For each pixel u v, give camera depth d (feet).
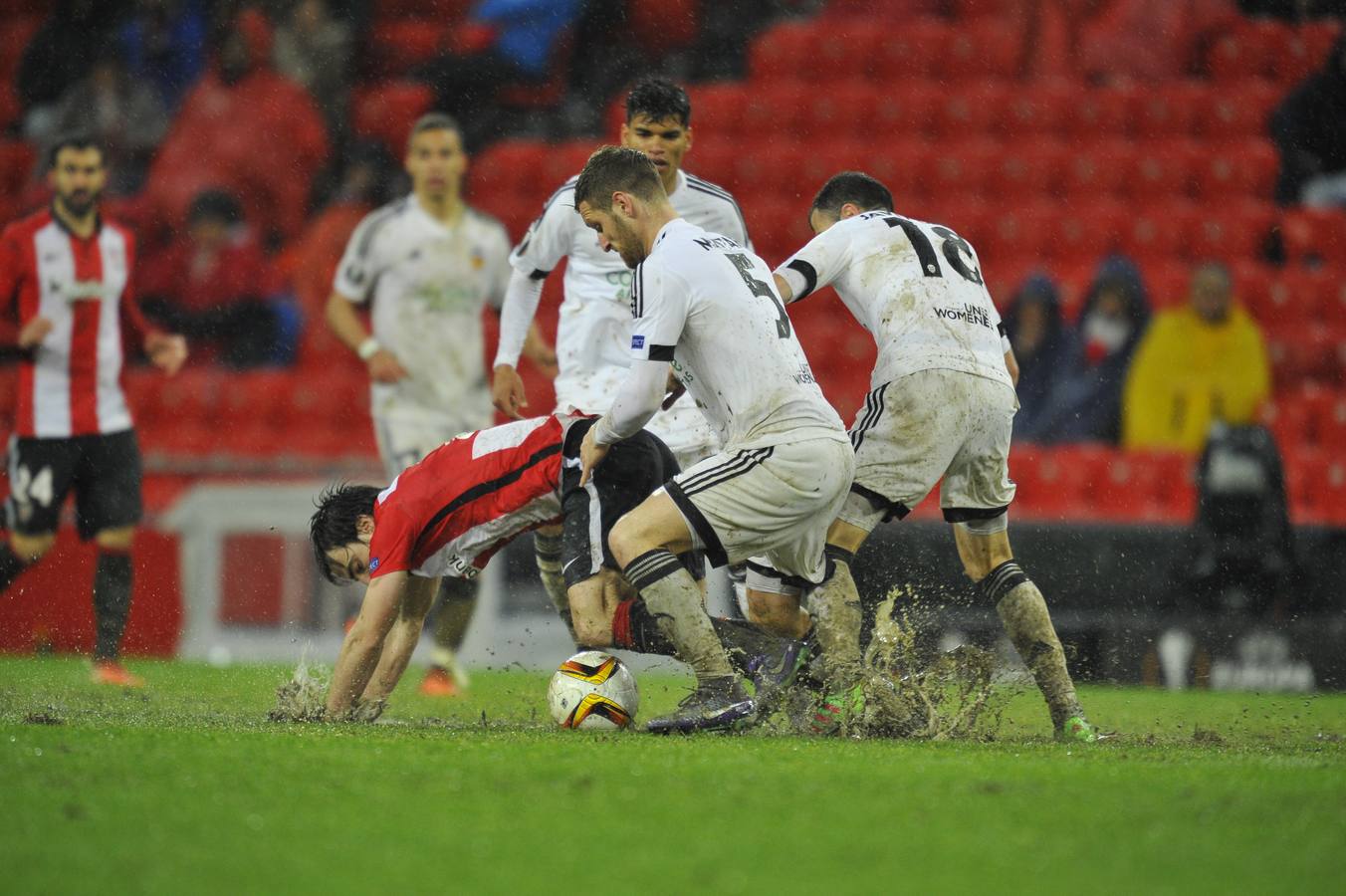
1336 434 130.11
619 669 53.52
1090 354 130.41
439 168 94.63
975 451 54.60
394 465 96.17
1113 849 30.68
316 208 162.71
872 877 28.04
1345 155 155.74
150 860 28.96
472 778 38.01
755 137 165.27
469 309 96.17
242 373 141.90
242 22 165.78
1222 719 68.85
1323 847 31.19
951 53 168.35
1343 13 166.91
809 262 54.24
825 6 173.58
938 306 53.98
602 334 67.41
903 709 52.44
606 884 27.25
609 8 171.63
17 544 88.69
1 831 31.40
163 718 55.42
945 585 94.12
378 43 171.94
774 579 55.62
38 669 87.66
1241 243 151.02
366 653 53.16
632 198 50.90
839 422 50.70
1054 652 55.98
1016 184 156.66
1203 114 161.79
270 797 35.09
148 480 122.52
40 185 162.20
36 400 87.25
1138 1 166.81
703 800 35.09
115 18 170.09
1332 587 101.60
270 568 109.29
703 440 64.95
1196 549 101.30
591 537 53.72
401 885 27.14
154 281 149.59
